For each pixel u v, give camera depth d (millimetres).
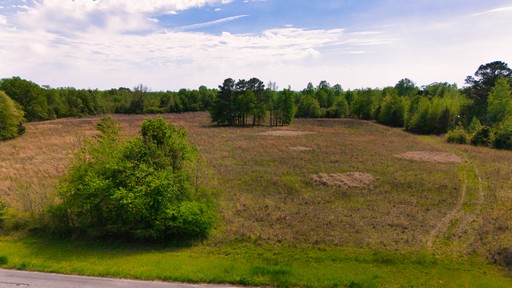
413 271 11062
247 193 21172
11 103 46375
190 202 14602
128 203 13273
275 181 23891
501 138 39438
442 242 13695
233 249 13102
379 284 10125
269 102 75188
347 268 11281
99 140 15477
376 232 14789
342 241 13766
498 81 48469
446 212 17516
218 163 30203
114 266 11188
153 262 11570
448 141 45281
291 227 15445
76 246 13125
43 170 26250
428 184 23078
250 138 48469
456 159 32125
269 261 11930
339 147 39719
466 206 18500
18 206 16875
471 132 45906
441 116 53906
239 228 15195
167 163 15000
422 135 53406
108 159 14430
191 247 13289
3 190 20578
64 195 14047
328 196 20547
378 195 20641
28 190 18984
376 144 42406
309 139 47250
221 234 14492
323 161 31391
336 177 24641
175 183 14844
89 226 13977
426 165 29438
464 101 55656
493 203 18875
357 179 24203
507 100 47312
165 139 15344
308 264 11688
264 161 31312
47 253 12312
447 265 11539
